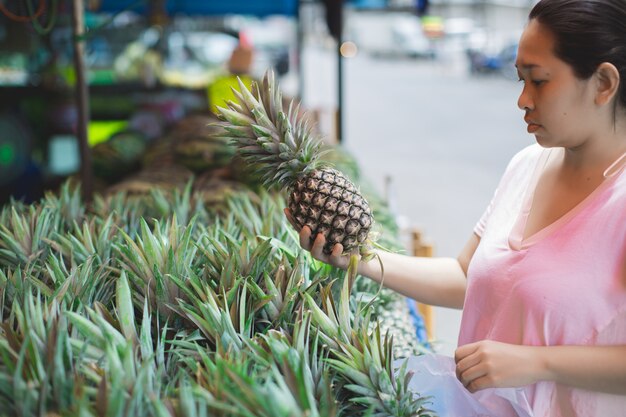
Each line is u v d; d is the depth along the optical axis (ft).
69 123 21.01
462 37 89.56
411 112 49.83
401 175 29.35
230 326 4.91
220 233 6.84
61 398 3.90
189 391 3.77
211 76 30.45
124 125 21.42
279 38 77.25
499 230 5.27
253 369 4.53
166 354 5.20
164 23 23.07
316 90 61.82
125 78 25.39
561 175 5.07
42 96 21.04
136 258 5.65
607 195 4.67
